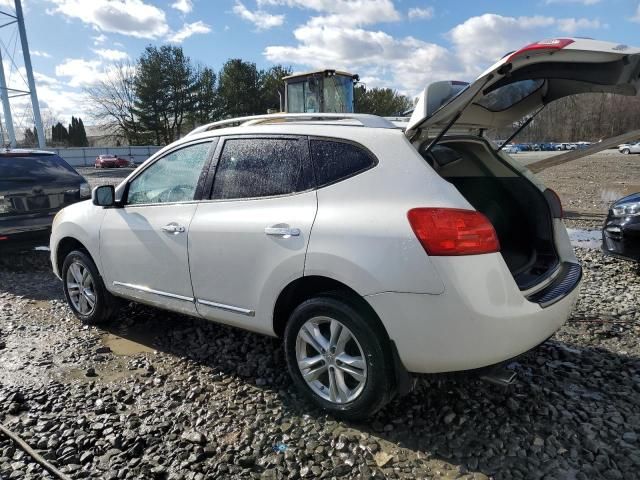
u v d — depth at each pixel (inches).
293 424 119.1
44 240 280.4
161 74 2025.1
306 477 101.7
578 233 361.1
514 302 106.3
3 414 126.0
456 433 114.3
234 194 137.2
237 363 151.6
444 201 104.5
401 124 124.4
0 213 262.4
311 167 123.8
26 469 106.2
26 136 2620.6
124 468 105.0
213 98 2100.1
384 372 110.1
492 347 103.2
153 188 161.0
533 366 145.6
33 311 205.8
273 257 123.1
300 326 122.8
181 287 148.2
